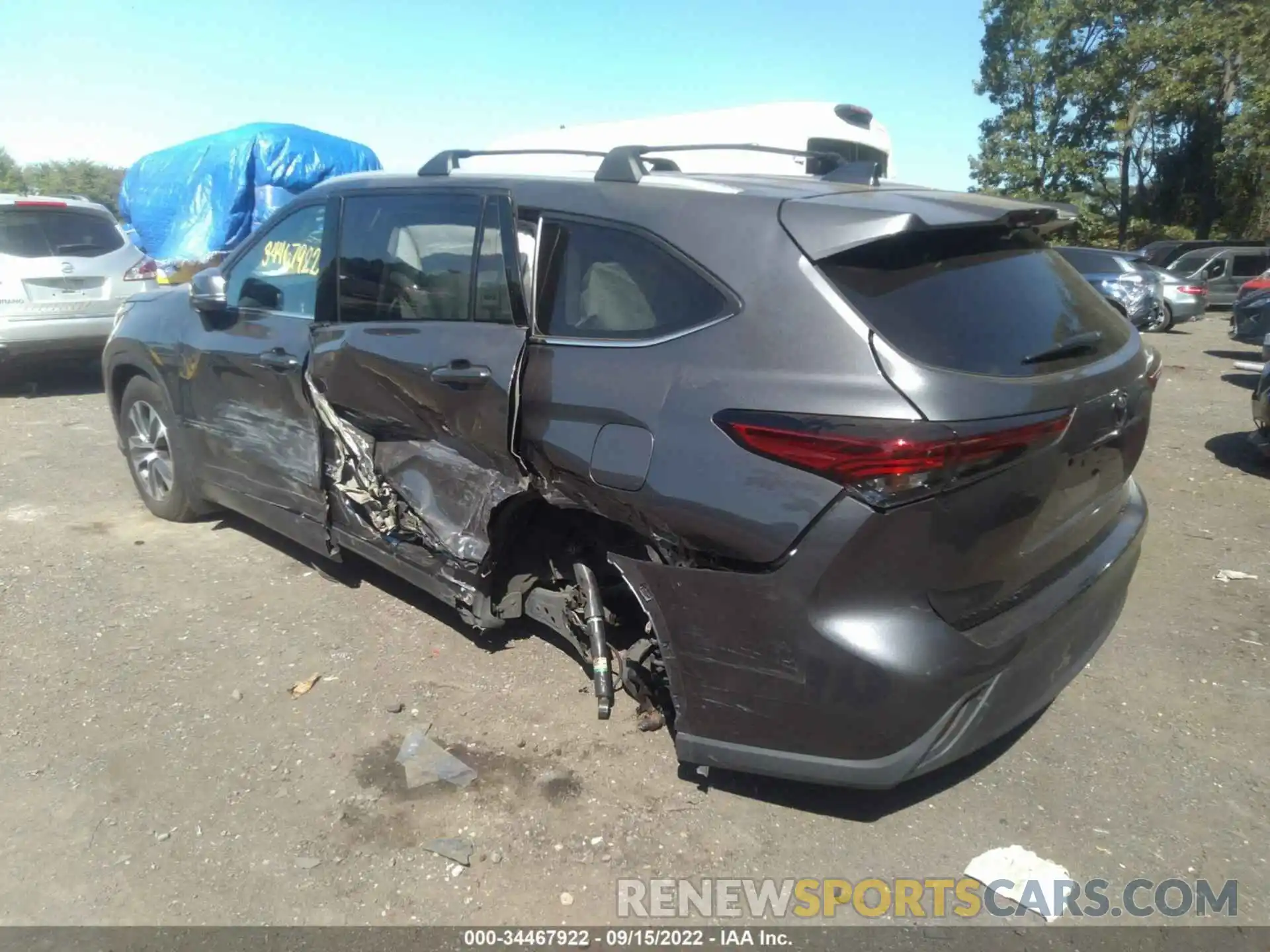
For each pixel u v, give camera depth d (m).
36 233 8.83
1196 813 3.07
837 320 2.57
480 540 3.48
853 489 2.45
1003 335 2.70
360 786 3.15
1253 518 5.90
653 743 3.39
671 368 2.81
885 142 10.28
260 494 4.59
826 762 2.69
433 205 3.69
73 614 4.31
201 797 3.08
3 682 3.74
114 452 7.01
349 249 4.00
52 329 8.73
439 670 3.86
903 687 2.51
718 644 2.75
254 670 3.85
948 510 2.46
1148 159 38.31
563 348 3.12
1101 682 3.86
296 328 4.21
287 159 12.95
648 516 2.82
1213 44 33.03
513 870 2.79
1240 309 12.98
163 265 12.74
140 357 5.12
